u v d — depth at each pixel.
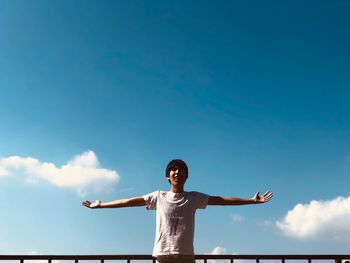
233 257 4.43
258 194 2.96
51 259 4.30
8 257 4.22
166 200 2.89
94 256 4.35
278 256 4.46
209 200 2.93
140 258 4.36
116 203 2.96
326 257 4.48
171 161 2.98
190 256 2.76
